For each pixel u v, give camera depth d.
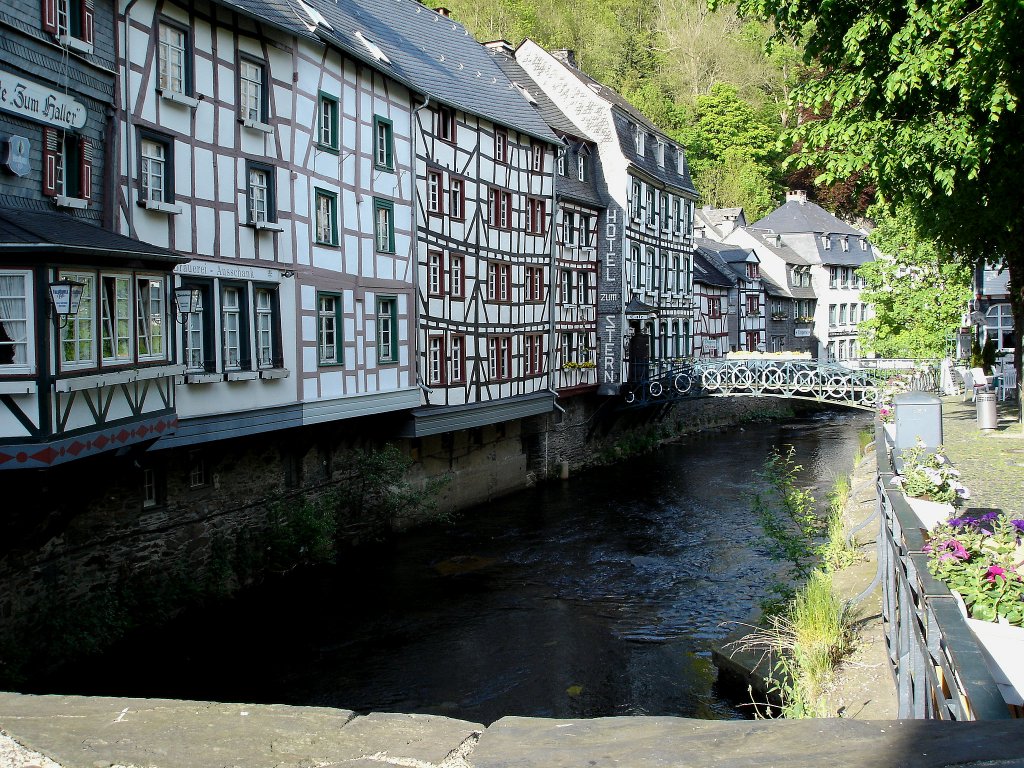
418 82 21.84
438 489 22.34
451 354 23.53
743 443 37.19
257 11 15.38
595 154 33.06
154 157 13.69
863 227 67.69
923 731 2.49
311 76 17.39
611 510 24.58
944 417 19.67
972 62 10.55
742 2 13.52
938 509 7.96
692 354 41.38
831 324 60.19
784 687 9.18
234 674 13.04
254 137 15.73
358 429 20.44
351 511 20.14
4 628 11.52
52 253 9.75
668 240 37.88
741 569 18.66
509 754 2.56
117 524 13.74
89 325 10.52
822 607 9.50
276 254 16.30
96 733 2.80
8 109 10.76
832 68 13.70
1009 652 4.26
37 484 10.38
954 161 11.99
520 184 27.38
